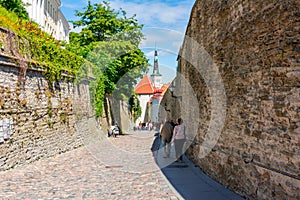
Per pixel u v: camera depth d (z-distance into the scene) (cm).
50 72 1288
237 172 626
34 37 1216
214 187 689
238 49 637
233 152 655
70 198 616
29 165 1019
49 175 849
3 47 967
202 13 929
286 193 453
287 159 456
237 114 640
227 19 701
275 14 493
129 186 725
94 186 723
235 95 653
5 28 993
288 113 457
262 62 533
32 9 2752
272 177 491
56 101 1348
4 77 958
